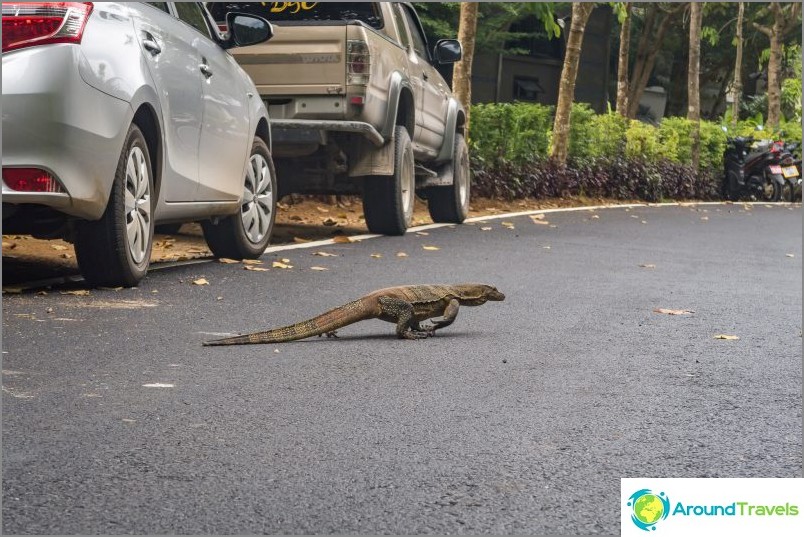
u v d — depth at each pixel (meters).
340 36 11.05
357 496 3.37
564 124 21.86
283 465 3.67
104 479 3.46
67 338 5.75
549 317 7.16
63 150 6.46
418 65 13.31
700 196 27.38
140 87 7.11
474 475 3.62
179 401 4.52
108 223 7.12
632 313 7.45
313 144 11.25
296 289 7.96
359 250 10.84
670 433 4.25
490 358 5.68
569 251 11.80
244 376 5.04
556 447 3.99
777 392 5.04
